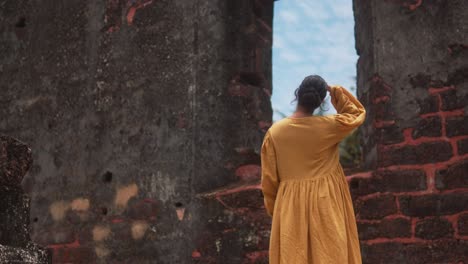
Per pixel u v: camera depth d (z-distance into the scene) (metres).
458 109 5.41
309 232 3.35
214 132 6.63
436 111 5.49
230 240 6.09
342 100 3.61
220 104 6.71
